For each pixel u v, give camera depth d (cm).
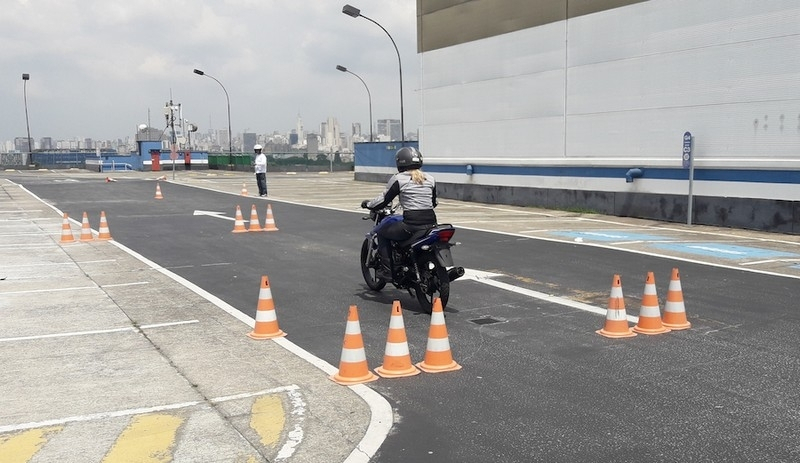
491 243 1369
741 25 1568
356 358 573
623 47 1856
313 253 1294
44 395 543
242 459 425
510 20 2223
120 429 474
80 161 6350
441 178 2612
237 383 570
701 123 1672
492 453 433
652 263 1125
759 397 525
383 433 465
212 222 1848
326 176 4681
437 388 556
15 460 425
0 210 2183
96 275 1081
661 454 429
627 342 680
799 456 424
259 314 718
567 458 425
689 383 558
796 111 1480
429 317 795
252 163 5403
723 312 794
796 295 880
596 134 1962
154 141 6106
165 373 597
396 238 826
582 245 1334
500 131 2314
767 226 1552
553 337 701
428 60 2616
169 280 1039
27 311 833
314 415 498
